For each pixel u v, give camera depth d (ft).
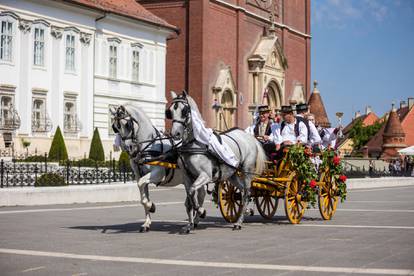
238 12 207.92
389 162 217.77
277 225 55.67
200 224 56.90
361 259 36.73
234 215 58.03
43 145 138.51
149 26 168.76
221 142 50.90
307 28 257.96
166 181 52.54
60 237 47.16
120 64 161.07
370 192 125.80
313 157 59.57
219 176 51.21
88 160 117.50
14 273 32.94
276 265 34.91
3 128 129.59
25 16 135.54
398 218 62.49
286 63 230.27
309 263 35.50
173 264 35.37
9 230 51.88
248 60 214.07
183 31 190.90
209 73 192.34
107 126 156.76
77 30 147.95
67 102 146.00
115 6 159.43
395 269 33.50
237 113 205.98
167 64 192.75
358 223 57.47
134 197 91.91
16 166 96.02
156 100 172.86
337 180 62.13
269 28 224.12
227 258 37.32
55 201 81.15
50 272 33.17
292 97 245.04
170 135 51.65
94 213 69.10
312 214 68.18
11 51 133.18
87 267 34.55
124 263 35.73
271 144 58.03
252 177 54.03
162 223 58.34
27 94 136.05
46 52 140.67
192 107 49.88
